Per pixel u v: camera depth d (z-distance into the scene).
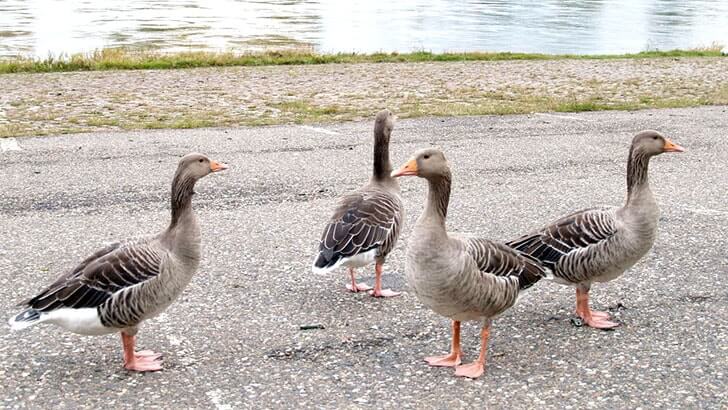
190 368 3.84
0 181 5.77
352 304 4.34
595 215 4.11
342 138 7.26
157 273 3.74
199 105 8.95
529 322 4.20
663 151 4.08
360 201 4.42
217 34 21.38
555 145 7.12
